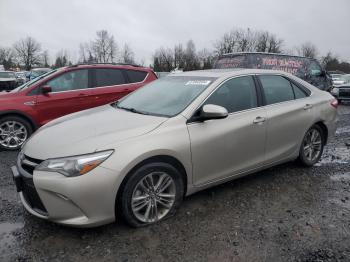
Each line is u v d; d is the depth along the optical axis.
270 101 4.77
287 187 4.78
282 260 3.14
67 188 3.16
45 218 3.35
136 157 3.39
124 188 3.41
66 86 7.37
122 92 7.98
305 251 3.28
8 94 6.88
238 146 4.26
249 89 4.61
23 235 3.50
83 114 4.46
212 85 4.28
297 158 5.40
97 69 7.79
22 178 3.45
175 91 4.48
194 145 3.82
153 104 4.37
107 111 4.46
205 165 3.99
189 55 69.69
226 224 3.75
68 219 3.28
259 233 3.58
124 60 68.38
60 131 3.80
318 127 5.48
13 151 6.73
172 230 3.61
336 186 4.87
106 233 3.54
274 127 4.66
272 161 4.79
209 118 3.87
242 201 4.31
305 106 5.15
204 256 3.19
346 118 11.35
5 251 3.23
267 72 4.96
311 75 13.84
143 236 3.50
